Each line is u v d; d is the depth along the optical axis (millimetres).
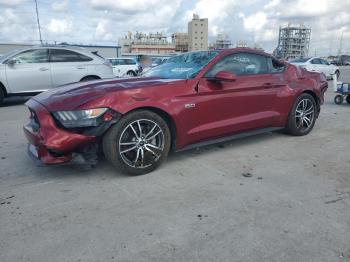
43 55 9766
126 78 4438
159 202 3213
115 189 3527
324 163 4246
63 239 2615
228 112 4527
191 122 4160
